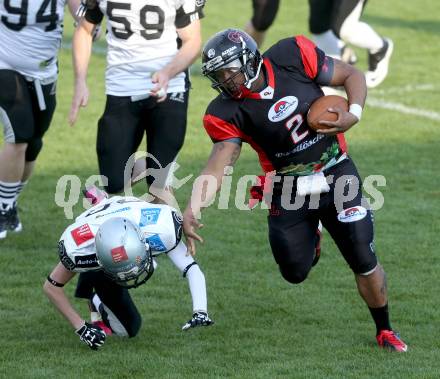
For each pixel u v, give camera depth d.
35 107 22.77
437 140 30.52
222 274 20.94
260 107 16.08
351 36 33.25
